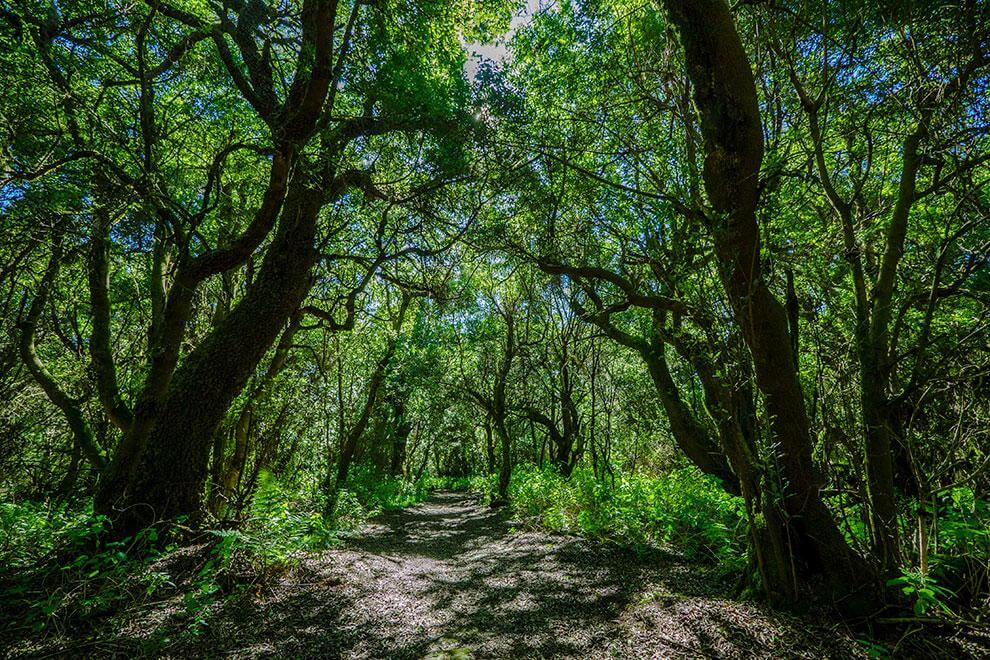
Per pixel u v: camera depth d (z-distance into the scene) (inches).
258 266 361.7
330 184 235.9
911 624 124.0
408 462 1253.1
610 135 243.9
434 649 141.2
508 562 258.5
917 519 136.1
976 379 137.9
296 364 435.8
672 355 321.1
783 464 146.9
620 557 239.8
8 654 122.6
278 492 229.0
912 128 148.9
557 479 447.2
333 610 168.2
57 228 215.9
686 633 133.7
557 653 133.3
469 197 281.4
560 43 262.4
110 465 205.8
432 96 243.4
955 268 170.1
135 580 159.8
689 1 126.0
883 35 156.0
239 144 191.6
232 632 143.7
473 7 295.0
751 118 127.7
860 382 145.4
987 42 123.5
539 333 628.4
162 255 283.4
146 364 327.3
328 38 166.9
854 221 187.5
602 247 256.2
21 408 352.2
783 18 164.6
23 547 175.3
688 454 306.2
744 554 177.0
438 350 751.7
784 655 118.0
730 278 136.6
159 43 252.1
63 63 195.0
